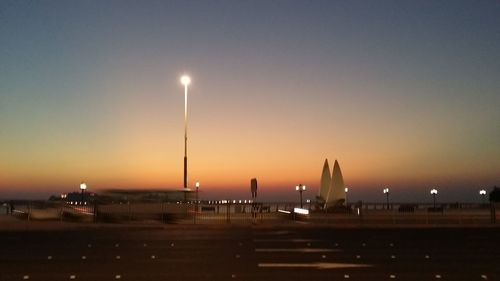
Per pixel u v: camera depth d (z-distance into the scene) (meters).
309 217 39.97
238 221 38.12
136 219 37.69
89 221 36.91
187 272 16.55
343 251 21.64
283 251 21.56
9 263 18.38
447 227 34.78
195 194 44.53
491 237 27.66
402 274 16.30
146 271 16.75
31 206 38.81
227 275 16.05
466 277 15.85
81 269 17.14
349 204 50.78
